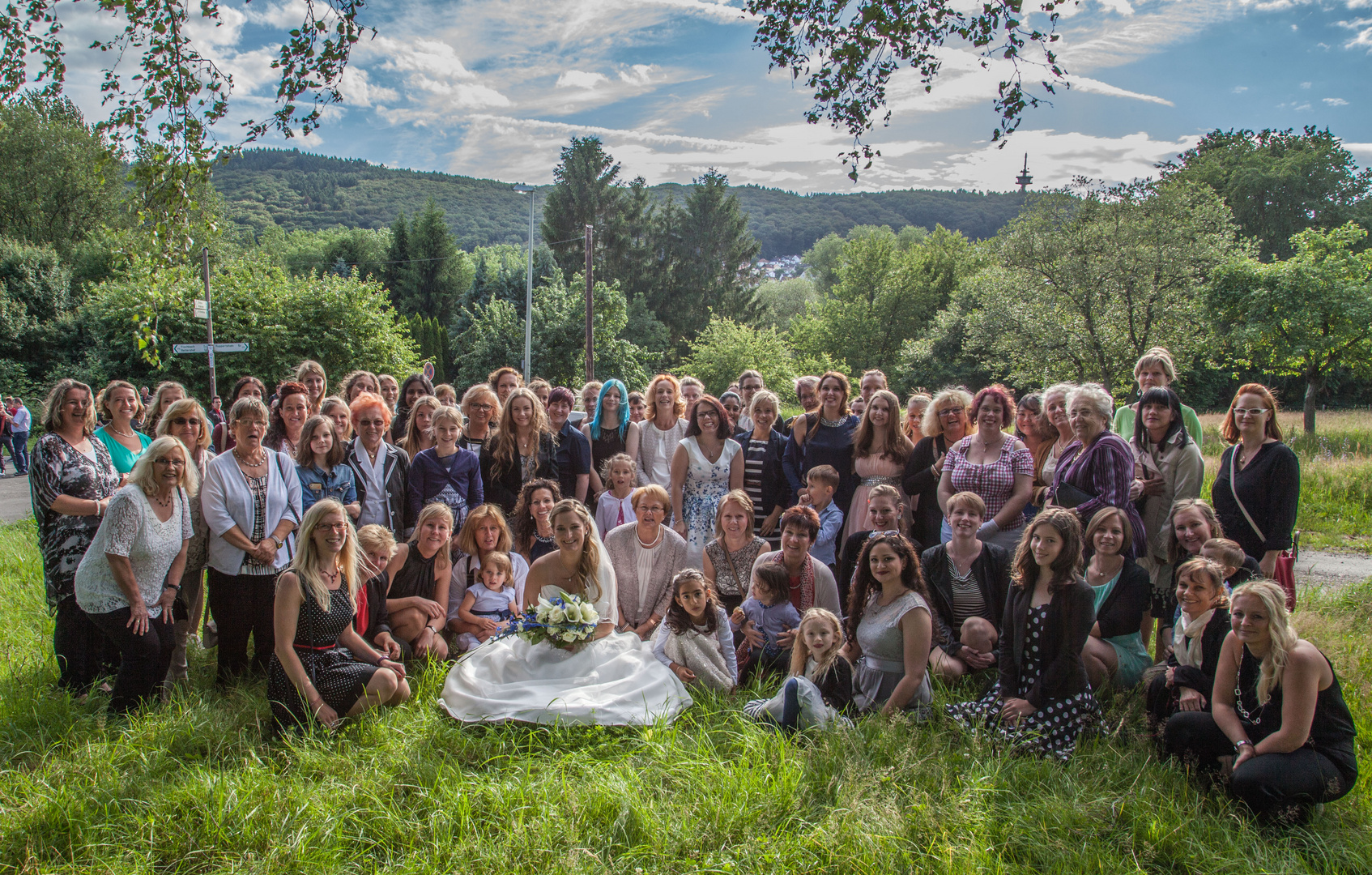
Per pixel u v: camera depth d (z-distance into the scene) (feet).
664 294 170.30
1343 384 100.99
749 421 24.11
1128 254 73.05
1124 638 14.92
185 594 16.62
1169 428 16.69
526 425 20.22
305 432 17.06
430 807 11.19
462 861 9.93
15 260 91.97
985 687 15.10
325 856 10.07
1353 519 32.94
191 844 10.31
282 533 16.05
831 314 170.60
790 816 10.82
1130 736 13.08
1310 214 130.21
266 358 84.38
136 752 12.48
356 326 88.17
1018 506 17.22
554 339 112.47
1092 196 77.92
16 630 19.12
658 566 17.81
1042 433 19.39
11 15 14.55
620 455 20.70
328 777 11.87
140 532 14.15
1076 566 13.20
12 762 12.71
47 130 110.83
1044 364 80.33
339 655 14.24
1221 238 73.56
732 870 9.79
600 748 13.00
